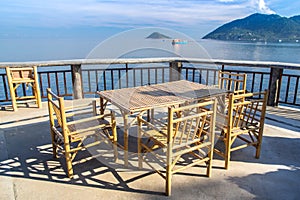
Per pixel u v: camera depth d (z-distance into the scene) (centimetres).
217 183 203
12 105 396
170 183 186
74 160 241
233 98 208
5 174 216
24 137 295
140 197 185
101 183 204
